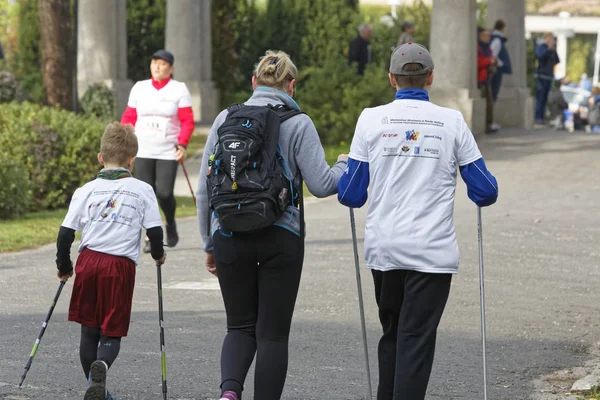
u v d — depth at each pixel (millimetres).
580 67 121812
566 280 24484
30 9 75750
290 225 12414
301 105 53188
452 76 52750
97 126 39719
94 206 13938
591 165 44156
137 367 16297
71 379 15500
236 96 73938
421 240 12188
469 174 12383
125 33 64250
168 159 26969
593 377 15648
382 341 12906
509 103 61656
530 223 32344
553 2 119500
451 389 15422
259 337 12445
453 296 22625
